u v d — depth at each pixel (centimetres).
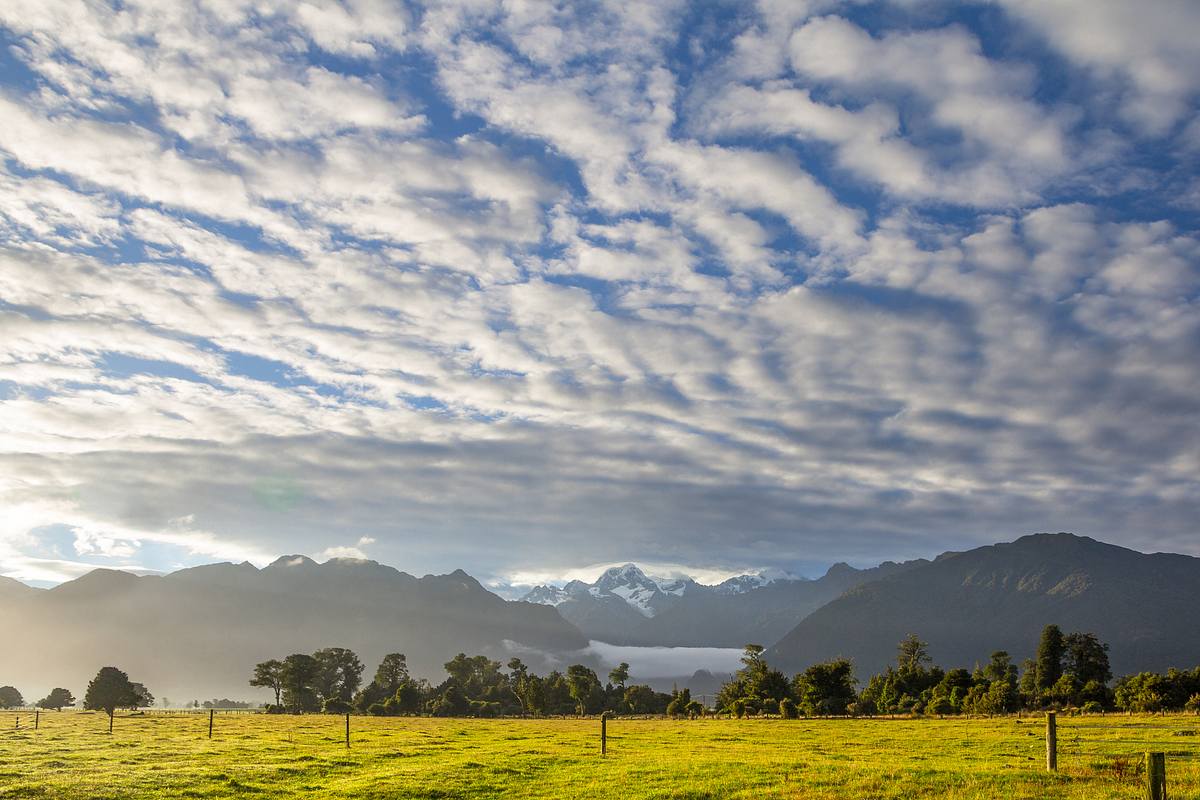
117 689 15912
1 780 5509
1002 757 5503
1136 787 3731
